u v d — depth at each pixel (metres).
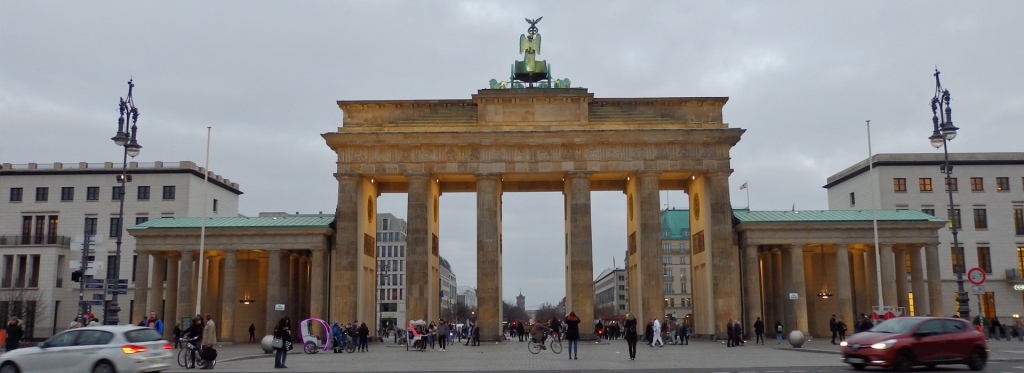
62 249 111.75
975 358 37.19
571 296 83.75
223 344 82.19
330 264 86.06
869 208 112.94
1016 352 50.28
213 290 92.00
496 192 85.00
